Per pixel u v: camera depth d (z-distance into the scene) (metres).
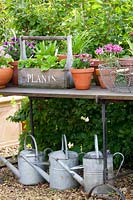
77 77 4.01
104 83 3.94
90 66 4.19
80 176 4.21
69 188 4.18
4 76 4.22
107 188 4.00
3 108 5.75
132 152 4.72
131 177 4.46
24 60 4.29
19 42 4.62
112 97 3.72
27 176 4.35
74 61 4.07
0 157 4.56
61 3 4.96
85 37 4.65
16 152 5.64
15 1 5.01
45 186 4.33
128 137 4.65
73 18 4.92
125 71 3.82
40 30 4.97
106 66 3.91
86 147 4.73
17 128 5.90
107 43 4.70
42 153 4.45
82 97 3.83
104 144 3.89
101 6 4.71
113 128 4.69
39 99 4.80
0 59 4.26
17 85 4.42
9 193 4.20
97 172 3.97
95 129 4.72
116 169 4.70
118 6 4.69
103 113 3.85
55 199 4.02
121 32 4.72
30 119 4.72
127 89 3.83
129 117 4.60
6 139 5.84
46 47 4.46
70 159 4.15
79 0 4.86
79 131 4.81
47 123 4.92
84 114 4.74
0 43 5.26
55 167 4.16
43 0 5.12
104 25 4.69
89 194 3.97
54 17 4.97
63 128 4.86
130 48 4.44
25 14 4.96
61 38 4.18
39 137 4.95
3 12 5.49
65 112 4.82
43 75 4.18
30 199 4.05
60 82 4.13
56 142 4.91
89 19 4.76
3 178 4.58
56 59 4.21
